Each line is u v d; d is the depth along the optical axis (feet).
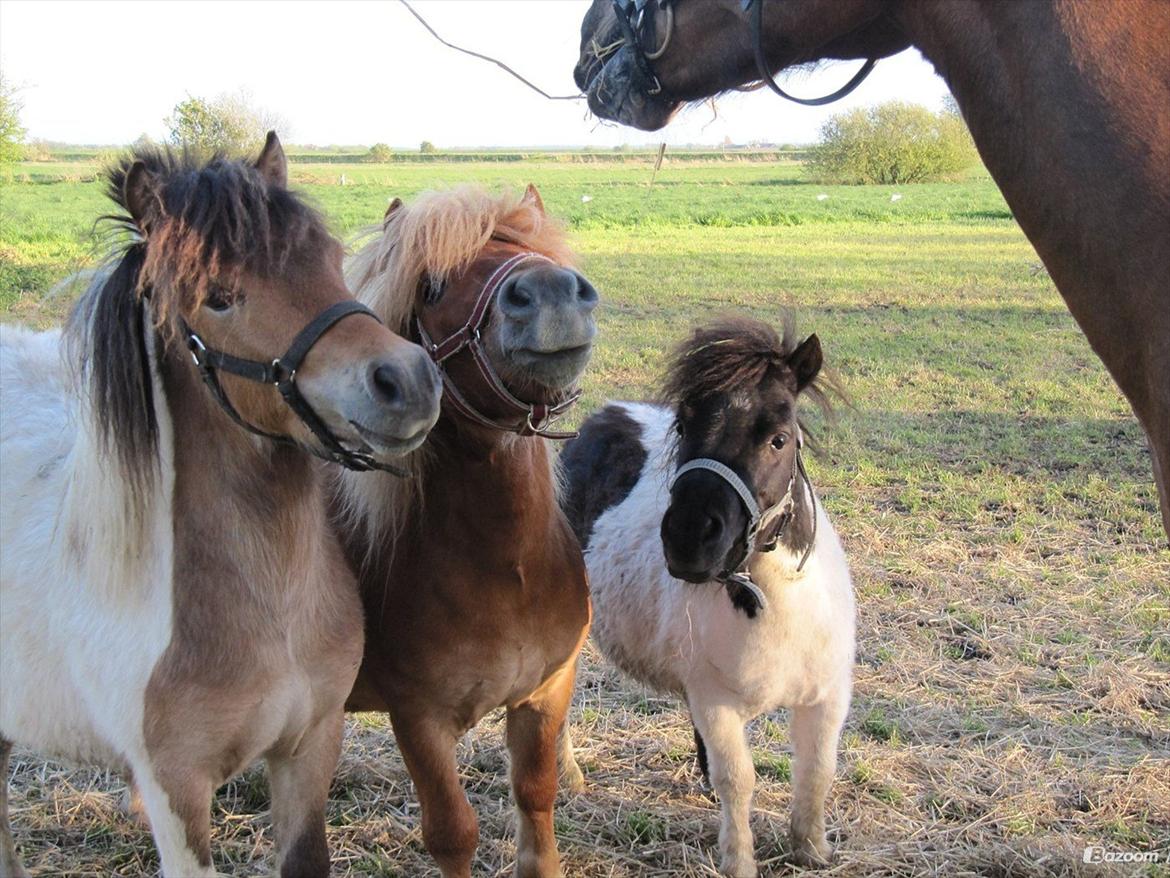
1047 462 24.89
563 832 12.11
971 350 38.17
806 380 10.41
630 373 33.91
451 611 9.18
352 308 6.98
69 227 79.30
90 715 8.32
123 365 7.54
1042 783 12.74
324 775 8.75
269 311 6.93
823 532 11.80
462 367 8.65
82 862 11.57
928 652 16.12
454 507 9.05
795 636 10.55
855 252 74.43
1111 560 19.29
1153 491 22.66
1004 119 7.50
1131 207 7.00
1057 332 41.73
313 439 7.23
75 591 8.11
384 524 9.43
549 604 9.66
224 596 7.69
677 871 11.46
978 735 13.93
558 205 120.67
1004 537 20.40
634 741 14.08
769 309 47.83
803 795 11.41
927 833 11.89
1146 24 6.97
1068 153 7.16
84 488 7.97
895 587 18.44
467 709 9.60
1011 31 7.26
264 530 7.77
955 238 85.46
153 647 7.70
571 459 14.51
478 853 11.80
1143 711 14.39
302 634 8.16
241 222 6.88
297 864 8.66
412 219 8.98
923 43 7.87
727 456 9.82
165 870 8.00
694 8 8.23
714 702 11.00
